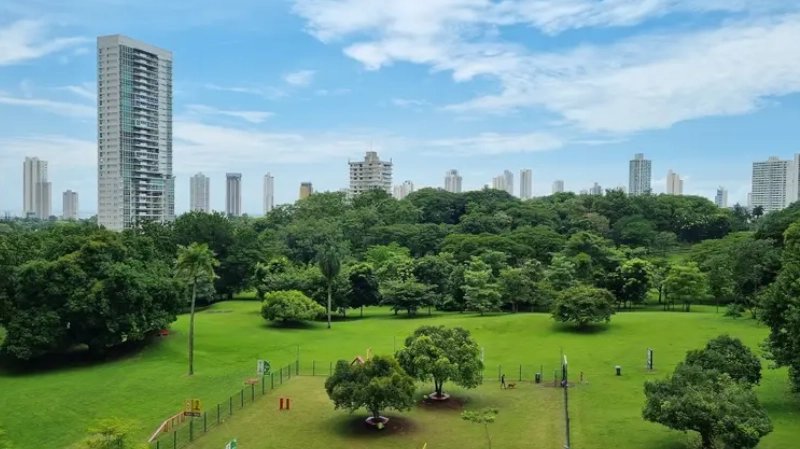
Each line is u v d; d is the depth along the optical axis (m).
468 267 96.94
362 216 143.62
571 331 70.38
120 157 164.00
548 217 142.25
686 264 95.75
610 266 100.38
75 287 57.91
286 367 55.94
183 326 76.38
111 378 52.22
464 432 38.06
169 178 180.38
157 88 172.25
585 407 42.66
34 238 73.56
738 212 174.12
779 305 41.03
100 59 162.38
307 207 162.88
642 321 73.56
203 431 38.44
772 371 49.84
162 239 98.31
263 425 39.56
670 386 33.44
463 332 46.09
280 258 107.25
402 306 89.75
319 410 42.66
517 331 72.31
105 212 166.25
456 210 165.25
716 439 31.48
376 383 37.28
